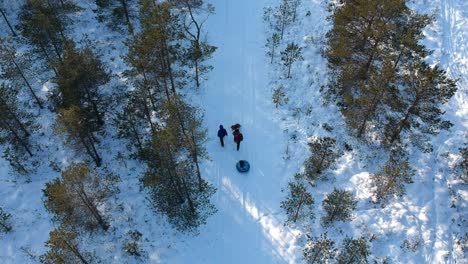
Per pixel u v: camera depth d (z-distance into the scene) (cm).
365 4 2894
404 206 2725
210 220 2792
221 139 3028
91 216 2722
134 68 3161
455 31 3444
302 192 2667
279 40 3666
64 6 3575
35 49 3444
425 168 2867
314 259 2505
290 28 3734
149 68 2898
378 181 2762
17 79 3397
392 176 2666
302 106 3262
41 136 3269
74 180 2336
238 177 2962
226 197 2881
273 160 3028
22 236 2827
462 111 3061
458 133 2962
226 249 2686
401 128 2862
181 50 3541
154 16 2805
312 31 3666
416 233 2619
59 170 3103
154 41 2719
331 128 3112
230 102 3328
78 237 2736
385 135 3000
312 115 3203
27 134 3256
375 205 2764
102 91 3406
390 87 2766
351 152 3006
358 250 2481
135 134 3039
